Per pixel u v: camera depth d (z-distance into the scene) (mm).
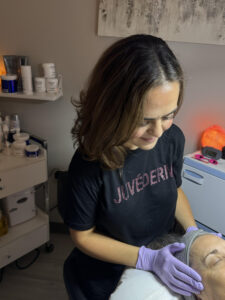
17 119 1558
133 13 1363
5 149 1509
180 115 1567
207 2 1297
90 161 722
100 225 848
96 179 732
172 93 533
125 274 833
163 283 804
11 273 1678
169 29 1370
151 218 875
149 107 533
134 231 854
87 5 1401
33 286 1615
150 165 815
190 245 835
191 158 1415
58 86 1566
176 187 913
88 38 1469
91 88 611
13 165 1369
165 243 909
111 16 1385
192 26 1352
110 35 1423
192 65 1445
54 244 1905
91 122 631
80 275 929
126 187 773
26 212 1672
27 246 1657
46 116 1684
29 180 1454
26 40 1513
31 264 1747
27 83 1445
